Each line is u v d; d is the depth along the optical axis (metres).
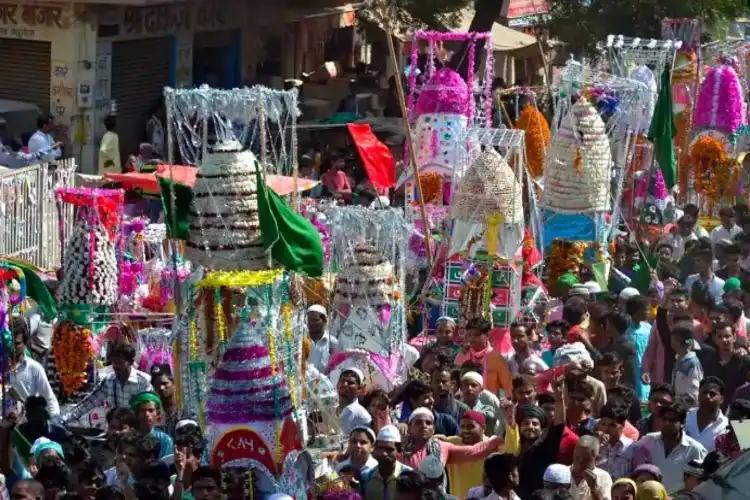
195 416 18.91
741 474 11.61
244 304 18.22
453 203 25.28
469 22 49.44
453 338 22.92
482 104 33.09
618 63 33.50
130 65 42.41
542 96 39.84
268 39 47.28
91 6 40.72
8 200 30.09
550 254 27.58
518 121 31.75
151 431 18.62
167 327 24.11
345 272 21.80
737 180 35.59
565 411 17.92
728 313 22.98
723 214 31.25
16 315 21.27
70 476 16.83
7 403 20.53
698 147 35.50
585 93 28.52
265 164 19.55
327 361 22.08
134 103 42.69
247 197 18.84
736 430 14.66
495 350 22.05
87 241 22.94
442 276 25.78
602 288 27.17
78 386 22.75
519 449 18.00
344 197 36.62
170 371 21.16
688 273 28.20
